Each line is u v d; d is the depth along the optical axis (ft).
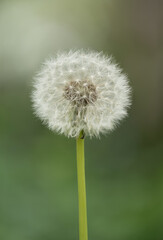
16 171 1.71
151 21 2.83
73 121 1.16
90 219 1.54
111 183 1.79
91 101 1.17
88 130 1.16
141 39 2.88
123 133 2.57
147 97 2.84
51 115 1.19
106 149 2.36
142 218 1.53
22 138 2.36
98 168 2.03
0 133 2.17
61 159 2.00
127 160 2.18
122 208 1.58
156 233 1.50
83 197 1.13
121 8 2.90
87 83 1.18
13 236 1.46
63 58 1.23
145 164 2.07
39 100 1.21
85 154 2.25
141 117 2.82
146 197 1.64
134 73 2.90
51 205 1.56
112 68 1.22
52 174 1.76
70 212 1.54
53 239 1.48
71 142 2.24
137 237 1.49
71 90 1.18
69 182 1.70
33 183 1.66
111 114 1.19
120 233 1.50
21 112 2.71
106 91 1.19
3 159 1.79
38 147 2.17
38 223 1.50
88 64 1.20
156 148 2.33
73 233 1.49
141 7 2.85
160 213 1.54
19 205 1.54
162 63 2.85
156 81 2.86
